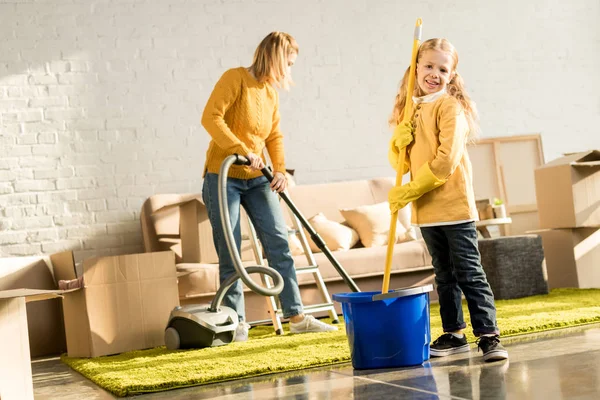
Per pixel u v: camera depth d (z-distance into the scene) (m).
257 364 2.65
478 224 4.69
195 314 3.26
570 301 3.95
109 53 4.66
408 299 2.41
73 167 4.55
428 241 2.65
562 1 5.76
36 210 4.47
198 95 4.82
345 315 2.48
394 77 5.30
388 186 5.02
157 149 4.72
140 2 4.74
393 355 2.42
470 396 1.90
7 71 4.47
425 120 2.56
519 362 2.32
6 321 2.06
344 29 5.20
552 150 5.64
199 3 4.86
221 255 3.44
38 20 4.54
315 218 4.62
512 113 5.57
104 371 2.89
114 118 4.65
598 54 5.81
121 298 3.50
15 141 4.46
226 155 3.38
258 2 5.00
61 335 4.12
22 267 4.10
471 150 5.43
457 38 5.47
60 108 4.55
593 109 5.77
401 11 5.34
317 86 5.11
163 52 4.77
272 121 3.60
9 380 2.05
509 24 5.62
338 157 5.12
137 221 4.65
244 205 3.54
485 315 2.45
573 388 1.89
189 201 4.19
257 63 3.48
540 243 4.55
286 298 3.53
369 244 4.59
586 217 4.63
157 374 2.64
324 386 2.22
